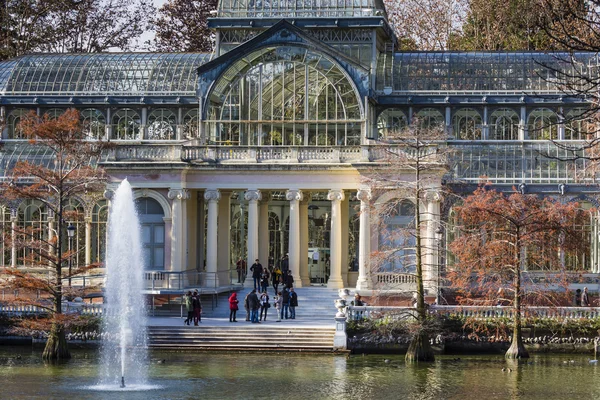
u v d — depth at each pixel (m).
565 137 93.06
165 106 96.31
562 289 81.75
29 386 56.97
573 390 56.44
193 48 125.69
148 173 86.00
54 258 68.00
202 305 82.69
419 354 67.12
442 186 84.75
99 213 88.62
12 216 89.06
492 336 70.44
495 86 94.31
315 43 87.94
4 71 99.31
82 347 72.94
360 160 85.56
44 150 94.12
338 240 85.75
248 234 86.44
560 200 88.56
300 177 86.00
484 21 122.81
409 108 94.00
